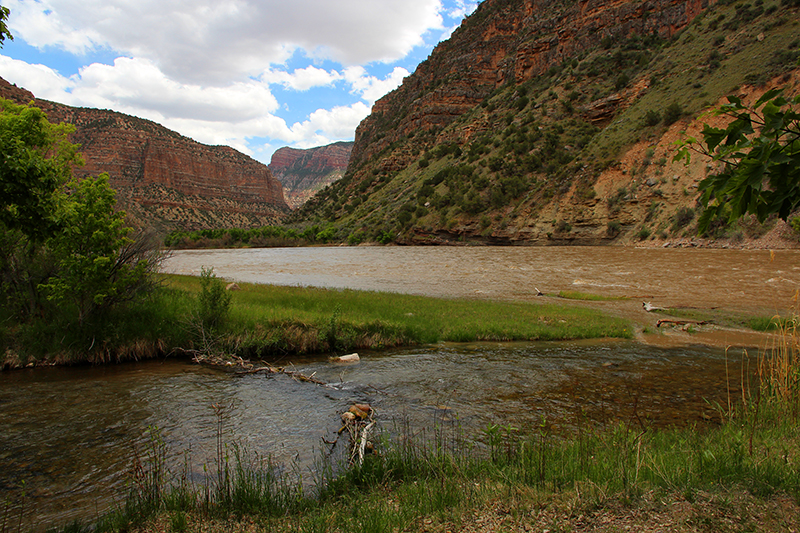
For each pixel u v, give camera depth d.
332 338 13.03
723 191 2.10
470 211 99.94
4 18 4.80
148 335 11.88
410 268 43.66
